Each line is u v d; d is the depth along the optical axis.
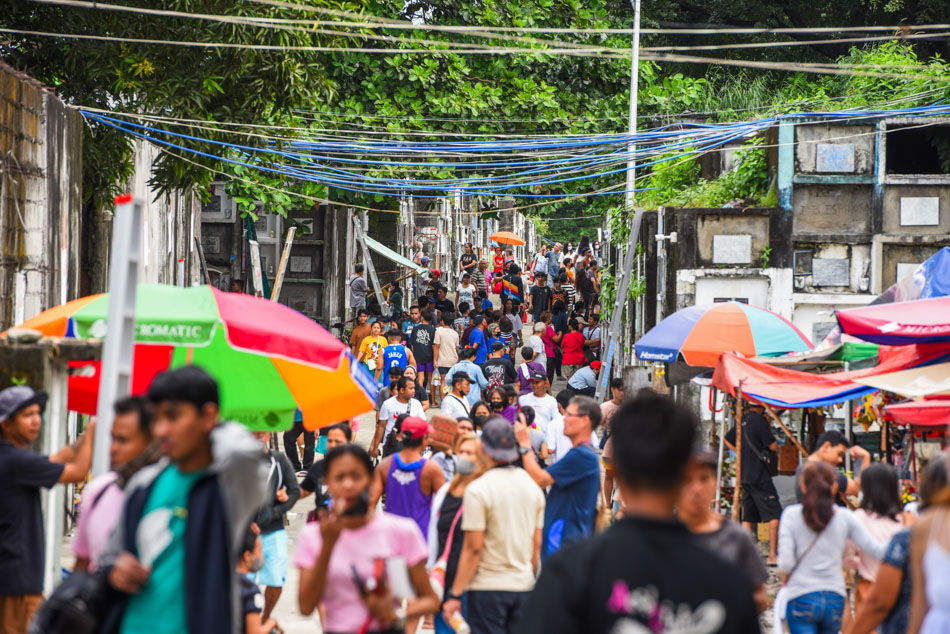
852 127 38.34
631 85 51.16
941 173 41.91
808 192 38.78
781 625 15.67
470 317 59.22
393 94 51.25
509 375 40.09
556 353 58.44
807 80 63.53
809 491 15.49
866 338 22.33
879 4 61.59
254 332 15.91
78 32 29.88
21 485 12.26
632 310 51.50
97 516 9.39
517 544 14.91
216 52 29.61
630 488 6.65
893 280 38.47
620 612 6.23
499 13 52.84
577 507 17.16
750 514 25.56
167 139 32.50
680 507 12.23
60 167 26.16
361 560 11.23
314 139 44.44
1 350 13.67
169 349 18.80
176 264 46.69
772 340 27.56
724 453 28.59
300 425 32.75
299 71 30.70
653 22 62.06
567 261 99.31
